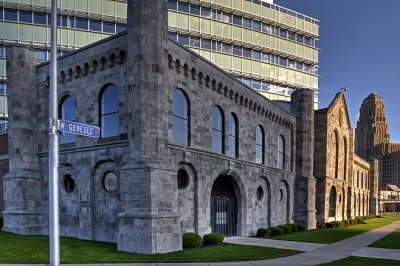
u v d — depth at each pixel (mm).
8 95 21922
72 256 13656
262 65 50688
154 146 16172
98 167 18922
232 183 24875
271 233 25516
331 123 41031
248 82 49375
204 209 20328
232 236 24219
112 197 18156
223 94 23312
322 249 18734
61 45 41625
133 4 16703
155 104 16344
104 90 19125
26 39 40938
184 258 14094
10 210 21000
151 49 16484
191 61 19906
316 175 39500
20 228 20359
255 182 26844
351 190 48969
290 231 28406
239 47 49094
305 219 33969
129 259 13547
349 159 49031
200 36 46125
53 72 8508
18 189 20781
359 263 14391
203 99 21094
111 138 18422
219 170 22078
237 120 24984
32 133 21859
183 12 45438
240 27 49125
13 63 21594
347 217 48000
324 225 36469
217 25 47375
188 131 19750
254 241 21672
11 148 21562
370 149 183625
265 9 51469
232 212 24609
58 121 8516
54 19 8547
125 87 17891
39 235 20469
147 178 15477
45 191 21531
